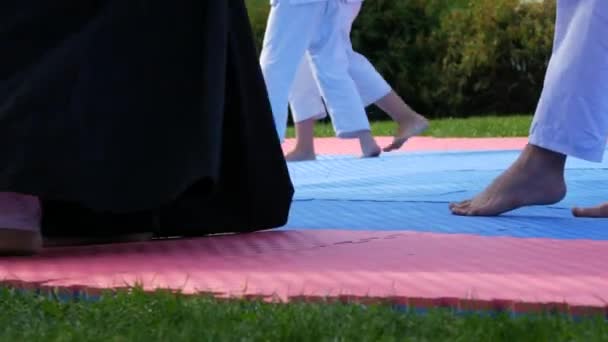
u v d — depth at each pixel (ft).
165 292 12.16
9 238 15.43
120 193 15.44
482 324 10.84
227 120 17.48
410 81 91.30
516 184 20.85
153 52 15.75
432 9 91.45
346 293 12.10
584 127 19.85
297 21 34.99
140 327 10.93
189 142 15.76
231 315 11.23
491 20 89.10
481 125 67.77
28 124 15.21
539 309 11.43
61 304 12.10
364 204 23.47
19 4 15.56
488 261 14.76
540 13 88.74
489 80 89.71
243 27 17.39
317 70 37.11
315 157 37.81
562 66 19.83
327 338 10.34
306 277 13.44
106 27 15.60
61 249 16.83
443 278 13.24
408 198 24.59
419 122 38.04
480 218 20.74
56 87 15.31
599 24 19.43
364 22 90.63
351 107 37.17
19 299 12.48
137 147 15.60
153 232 18.03
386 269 14.12
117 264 14.84
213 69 15.80
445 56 90.63
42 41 15.64
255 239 17.57
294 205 23.47
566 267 14.19
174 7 15.85
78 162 15.28
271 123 17.85
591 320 11.04
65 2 15.66
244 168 17.71
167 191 15.60
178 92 15.85
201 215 17.97
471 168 32.19
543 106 20.18
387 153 39.70
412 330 10.69
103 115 15.46
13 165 15.12
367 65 38.14
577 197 24.12
